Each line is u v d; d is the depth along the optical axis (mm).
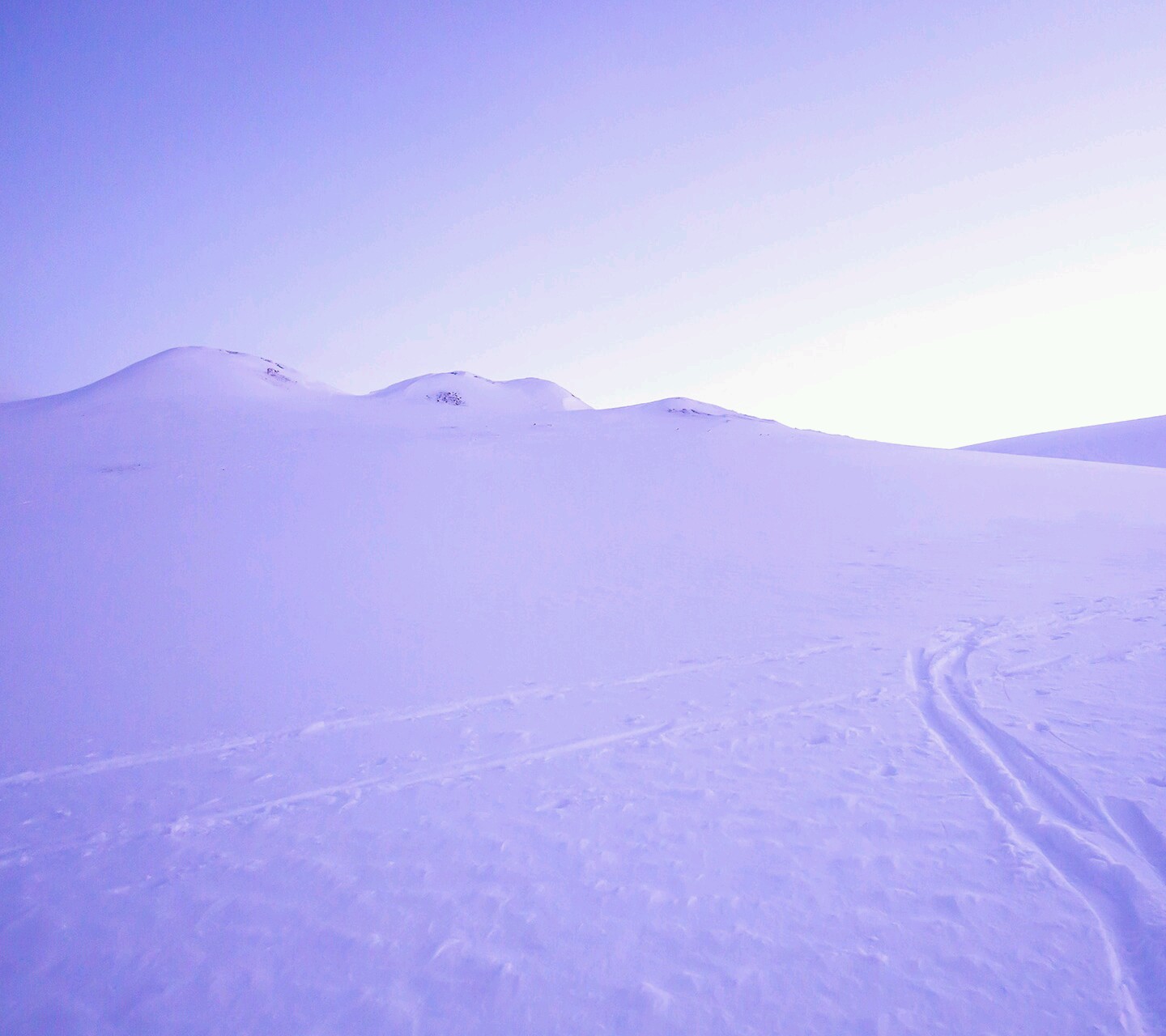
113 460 33062
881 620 11477
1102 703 6883
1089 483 27375
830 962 3678
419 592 15906
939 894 4152
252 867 5281
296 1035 3537
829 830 5012
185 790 6973
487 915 4383
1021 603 11742
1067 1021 3174
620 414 54688
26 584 16734
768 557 17828
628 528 22297
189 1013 3791
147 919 4707
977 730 6574
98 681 10938
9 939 4617
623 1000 3545
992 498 24625
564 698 8906
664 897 4391
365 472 30859
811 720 7328
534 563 18281
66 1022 3805
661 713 8023
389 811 6055
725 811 5457
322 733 8359
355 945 4215
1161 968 3389
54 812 6672
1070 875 4246
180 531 21703
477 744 7574
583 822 5492
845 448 37312
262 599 15531
